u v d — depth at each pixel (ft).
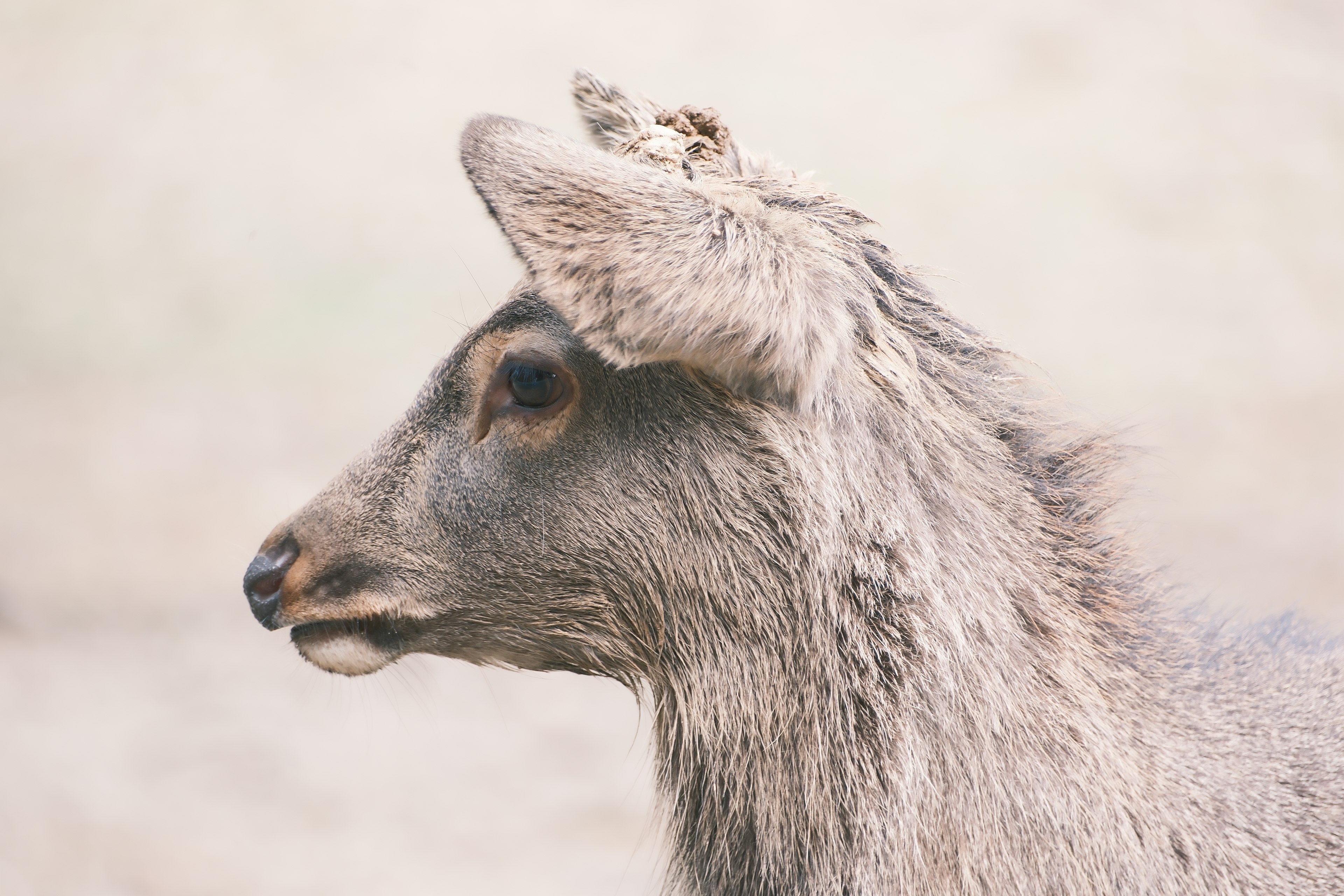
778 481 23.43
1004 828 22.79
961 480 24.31
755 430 23.45
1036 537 25.02
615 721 69.31
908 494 23.72
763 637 23.91
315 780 60.59
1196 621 28.86
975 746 23.02
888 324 24.59
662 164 25.04
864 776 23.32
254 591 26.61
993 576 23.97
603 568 24.80
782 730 23.86
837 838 23.47
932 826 22.85
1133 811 23.15
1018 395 26.27
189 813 56.39
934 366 25.04
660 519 24.21
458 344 25.68
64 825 54.39
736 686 24.21
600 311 20.33
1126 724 24.12
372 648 26.37
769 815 24.08
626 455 24.21
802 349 22.04
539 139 21.25
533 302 24.50
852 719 23.43
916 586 23.39
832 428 23.36
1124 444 27.17
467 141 21.15
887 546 23.47
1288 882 23.85
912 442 23.91
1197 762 24.35
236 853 52.44
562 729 68.18
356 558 25.86
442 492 25.31
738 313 21.03
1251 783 24.59
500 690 73.67
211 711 67.46
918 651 23.29
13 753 61.52
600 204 20.62
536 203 20.47
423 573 25.57
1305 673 27.86
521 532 24.94
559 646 25.71
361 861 52.54
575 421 24.38
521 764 63.26
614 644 25.31
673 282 20.51
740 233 21.77
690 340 21.11
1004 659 23.49
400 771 61.82
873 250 25.22
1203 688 26.21
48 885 49.32
